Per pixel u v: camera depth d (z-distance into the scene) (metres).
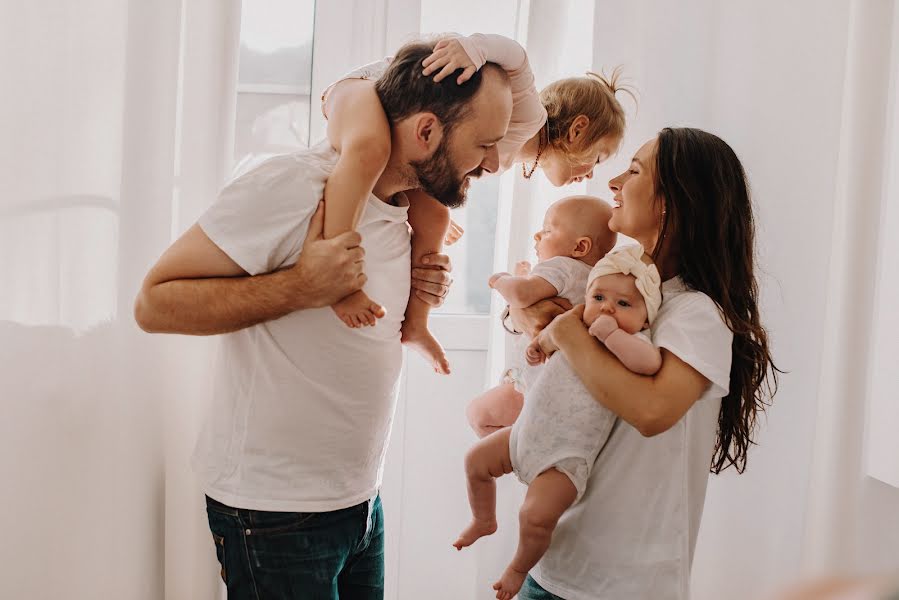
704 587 1.88
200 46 1.63
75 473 1.43
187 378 1.69
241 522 1.29
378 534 1.56
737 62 1.79
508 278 1.52
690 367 1.19
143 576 1.58
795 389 1.71
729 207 1.28
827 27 1.65
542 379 1.29
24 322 1.33
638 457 1.24
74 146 1.39
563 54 1.93
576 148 1.62
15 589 1.36
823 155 1.66
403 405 2.14
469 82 1.27
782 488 1.73
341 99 1.34
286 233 1.22
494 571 1.97
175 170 1.63
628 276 1.24
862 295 1.60
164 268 1.21
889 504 1.67
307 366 1.28
